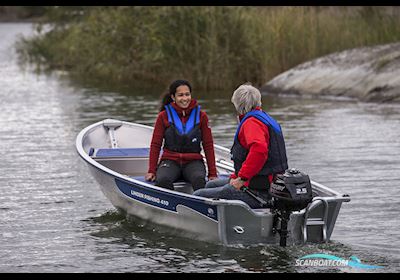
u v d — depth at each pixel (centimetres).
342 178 2191
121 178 1730
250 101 1542
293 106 3731
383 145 2673
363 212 1845
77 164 2430
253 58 4553
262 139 1498
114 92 4422
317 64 4312
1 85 4922
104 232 1719
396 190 2050
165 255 1542
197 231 1611
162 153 1864
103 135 2147
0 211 1892
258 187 1540
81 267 1488
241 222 1535
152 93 4331
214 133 2905
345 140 2773
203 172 1730
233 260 1494
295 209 1472
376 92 3847
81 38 5638
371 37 4534
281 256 1508
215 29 4541
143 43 4822
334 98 4012
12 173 2306
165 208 1652
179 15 4588
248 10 4784
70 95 4319
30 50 6431
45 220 1819
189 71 4531
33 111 3681
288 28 4591
